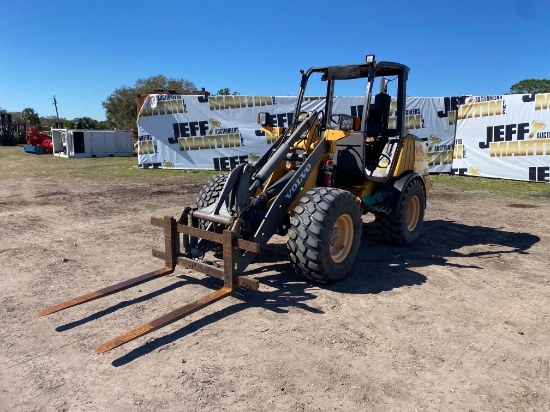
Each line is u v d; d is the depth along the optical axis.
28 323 3.46
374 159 5.79
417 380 2.84
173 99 14.20
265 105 13.99
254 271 4.74
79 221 6.92
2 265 4.76
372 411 2.53
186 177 12.66
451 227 7.15
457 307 3.96
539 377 2.91
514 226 7.28
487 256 5.55
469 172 13.84
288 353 3.11
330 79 5.77
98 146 20.52
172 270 4.21
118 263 4.90
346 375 2.87
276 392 2.67
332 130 4.66
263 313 3.74
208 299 3.55
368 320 3.66
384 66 5.19
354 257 4.57
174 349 3.13
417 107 13.68
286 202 4.26
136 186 10.79
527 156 12.66
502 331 3.53
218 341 3.25
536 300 4.16
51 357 3.00
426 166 6.45
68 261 4.93
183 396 2.61
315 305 3.92
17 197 9.00
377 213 5.43
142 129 14.43
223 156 14.34
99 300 3.91
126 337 2.97
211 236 3.86
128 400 2.56
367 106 4.95
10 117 31.48
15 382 2.72
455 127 14.02
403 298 4.13
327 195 4.19
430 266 5.11
